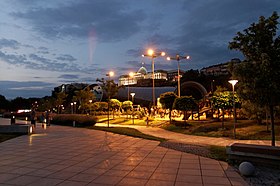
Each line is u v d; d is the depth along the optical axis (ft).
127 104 131.34
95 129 75.31
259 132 54.85
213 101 66.49
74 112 211.20
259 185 19.86
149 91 244.01
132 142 45.06
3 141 47.78
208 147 37.52
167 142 43.73
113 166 26.63
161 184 20.33
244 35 30.27
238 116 86.69
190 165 26.71
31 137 54.49
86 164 27.68
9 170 25.26
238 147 26.43
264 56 27.17
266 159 24.59
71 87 367.66
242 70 28.68
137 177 22.41
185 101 74.69
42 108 247.70
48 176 22.94
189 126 75.66
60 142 45.85
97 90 225.15
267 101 28.48
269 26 29.04
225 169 24.81
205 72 370.94
